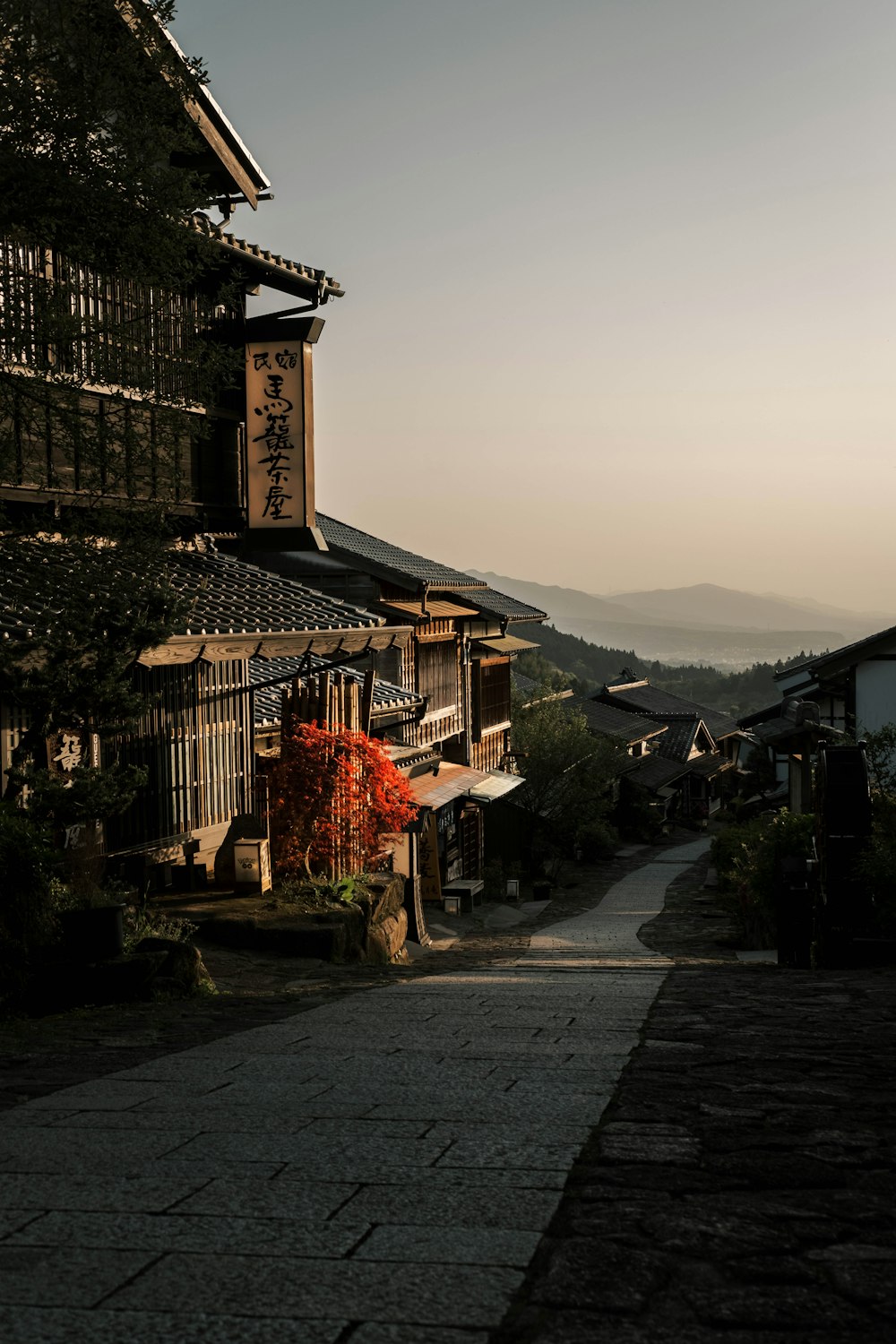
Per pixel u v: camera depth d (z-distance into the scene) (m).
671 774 61.72
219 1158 3.73
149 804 12.74
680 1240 2.92
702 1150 3.79
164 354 11.04
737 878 23.12
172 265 10.75
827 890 12.15
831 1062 5.45
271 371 16.39
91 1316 2.50
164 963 8.78
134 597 10.04
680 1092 4.70
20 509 12.45
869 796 12.34
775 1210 3.15
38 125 9.34
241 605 13.80
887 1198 3.28
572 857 45.00
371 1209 3.19
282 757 14.77
